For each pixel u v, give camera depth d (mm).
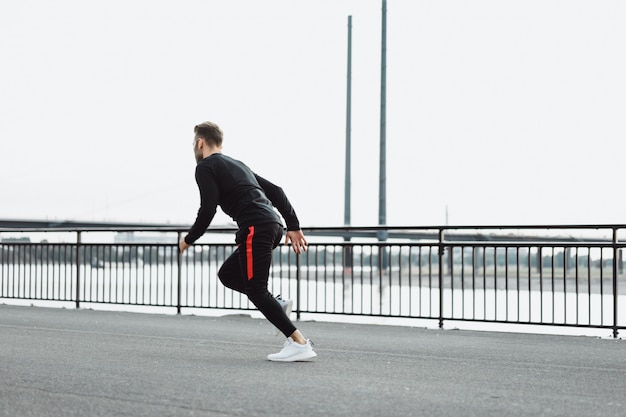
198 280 21406
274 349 6672
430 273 9320
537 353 6543
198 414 3885
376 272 23812
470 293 18047
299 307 10211
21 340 7309
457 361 5988
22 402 4184
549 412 4000
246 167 5906
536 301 14953
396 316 9469
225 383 4801
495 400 4316
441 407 4102
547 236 19016
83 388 4605
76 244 12016
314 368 5516
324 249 10008
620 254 8250
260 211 5727
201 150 5918
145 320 9703
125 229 11367
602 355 6430
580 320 11664
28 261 12547
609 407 4141
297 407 4062
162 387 4645
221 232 10727
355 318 11539
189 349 6652
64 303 13414
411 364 5785
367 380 4977
